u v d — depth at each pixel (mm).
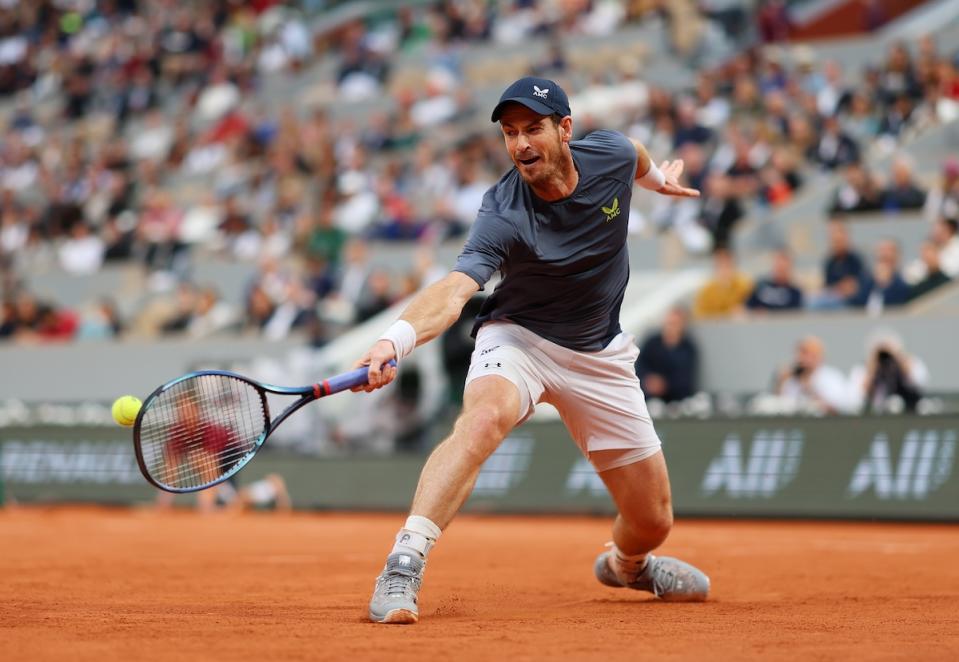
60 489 56500
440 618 18234
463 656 14016
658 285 58250
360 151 78625
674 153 67750
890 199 59438
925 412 43250
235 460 17500
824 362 51188
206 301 65875
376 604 17219
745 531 40906
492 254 17844
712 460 45969
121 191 84438
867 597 21797
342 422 54562
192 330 65500
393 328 17047
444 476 17531
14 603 20125
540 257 18203
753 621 17938
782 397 47688
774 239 62156
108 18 112875
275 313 62906
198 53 104938
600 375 19250
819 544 35125
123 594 21969
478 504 49375
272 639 15297
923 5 90188
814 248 60312
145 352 62812
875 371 45312
